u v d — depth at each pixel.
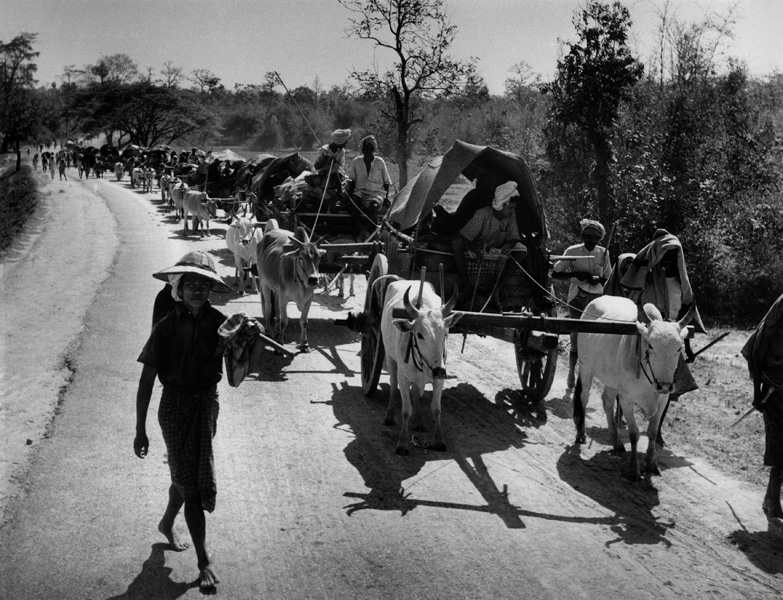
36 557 5.75
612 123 15.84
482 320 7.84
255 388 9.82
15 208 31.05
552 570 5.68
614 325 7.35
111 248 22.81
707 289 14.30
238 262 16.67
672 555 5.96
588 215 16.02
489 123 26.78
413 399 8.48
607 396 8.03
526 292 9.44
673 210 15.25
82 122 80.06
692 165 16.06
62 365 10.70
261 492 6.90
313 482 7.12
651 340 6.77
